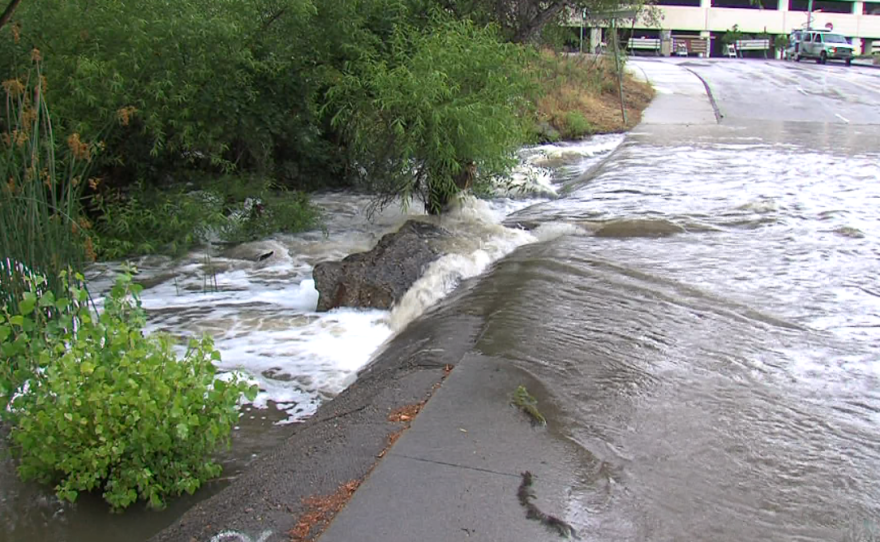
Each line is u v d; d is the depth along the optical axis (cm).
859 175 1288
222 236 997
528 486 354
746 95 2695
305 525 335
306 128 1188
